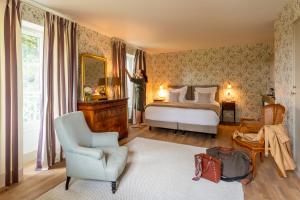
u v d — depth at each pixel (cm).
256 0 275
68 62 328
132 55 581
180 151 346
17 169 239
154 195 208
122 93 507
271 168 271
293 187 222
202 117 434
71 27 339
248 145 250
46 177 253
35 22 282
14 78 240
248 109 596
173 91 631
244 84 597
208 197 204
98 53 425
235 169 237
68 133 215
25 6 269
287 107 295
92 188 223
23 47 305
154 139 423
